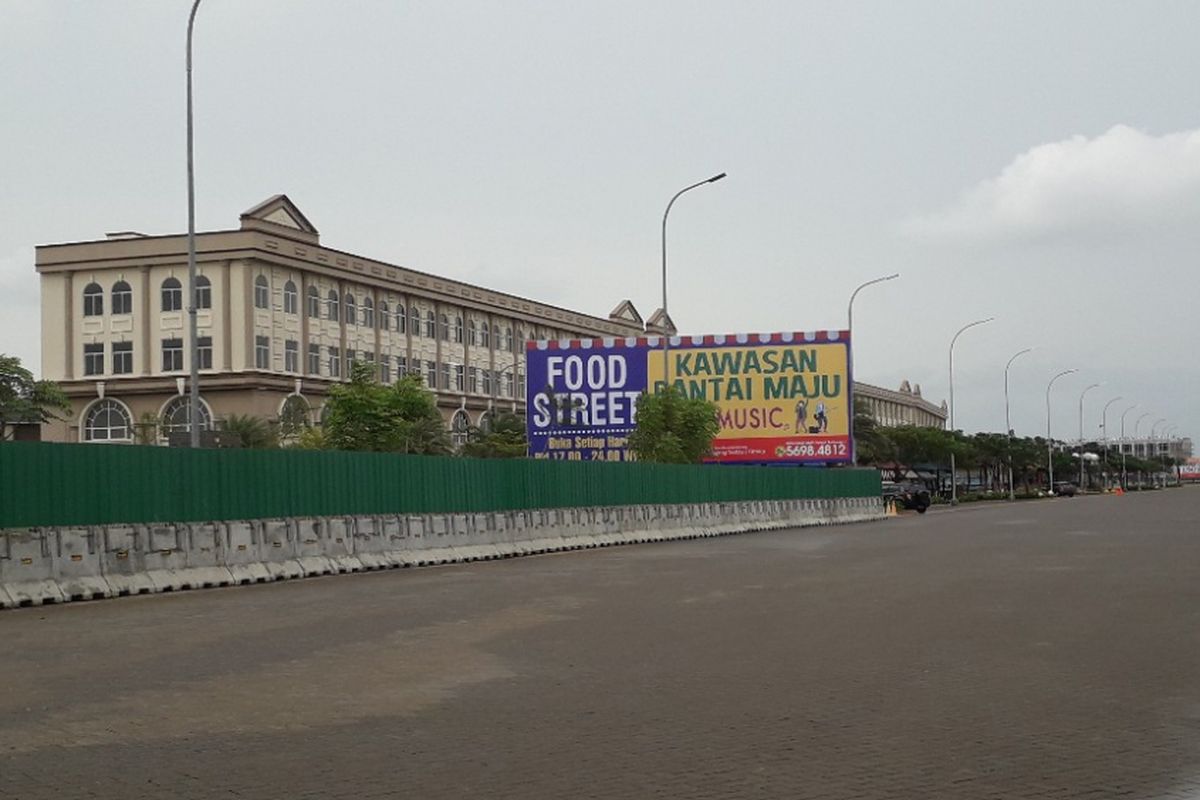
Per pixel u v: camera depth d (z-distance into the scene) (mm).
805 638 14664
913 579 23438
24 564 20672
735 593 21109
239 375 70562
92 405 73562
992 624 15820
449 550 32938
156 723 9688
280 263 73062
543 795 7352
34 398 56781
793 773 7855
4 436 55000
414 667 12656
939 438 127125
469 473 34625
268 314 72812
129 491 23078
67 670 12617
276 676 12109
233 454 25797
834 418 62094
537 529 37906
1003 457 159625
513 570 28922
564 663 12852
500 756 8414
